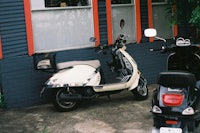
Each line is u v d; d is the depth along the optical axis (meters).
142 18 8.60
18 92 7.03
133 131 5.49
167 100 4.32
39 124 5.98
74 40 7.64
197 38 8.95
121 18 8.32
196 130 4.50
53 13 7.34
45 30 7.29
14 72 6.98
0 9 6.82
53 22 7.36
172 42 9.10
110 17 8.07
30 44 7.10
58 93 6.47
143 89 7.20
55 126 5.86
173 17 8.64
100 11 7.92
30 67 7.12
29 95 7.14
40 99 7.26
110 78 8.03
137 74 7.00
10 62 6.93
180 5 8.56
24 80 7.08
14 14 6.94
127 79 6.88
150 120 5.98
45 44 7.31
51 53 6.76
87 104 7.04
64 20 7.48
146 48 8.63
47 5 7.32
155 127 4.47
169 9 8.73
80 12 7.66
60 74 6.37
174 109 4.27
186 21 9.10
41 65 6.38
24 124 6.02
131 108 6.68
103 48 7.17
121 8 8.30
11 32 6.95
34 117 6.38
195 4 8.07
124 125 5.77
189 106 4.27
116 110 6.58
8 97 6.95
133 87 6.91
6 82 6.92
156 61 8.79
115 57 7.07
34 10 7.11
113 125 5.80
